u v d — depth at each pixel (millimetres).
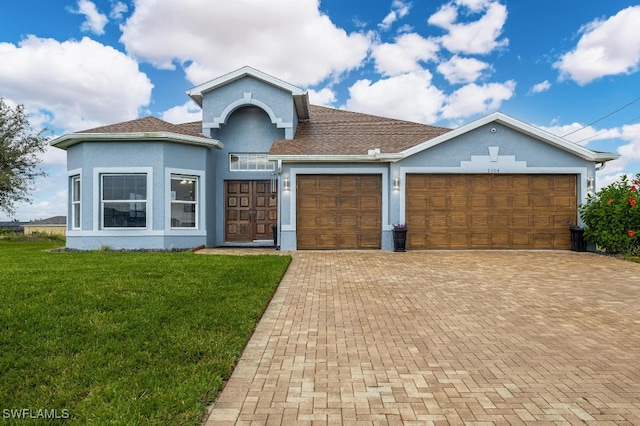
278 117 14078
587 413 2857
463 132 12125
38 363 3449
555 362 3838
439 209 12352
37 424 2535
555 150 12195
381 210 12500
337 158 12156
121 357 3611
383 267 9141
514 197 12297
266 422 2711
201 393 3010
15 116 19531
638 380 3439
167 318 4785
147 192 12023
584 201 12141
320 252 11859
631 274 8289
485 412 2867
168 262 8789
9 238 20141
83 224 12180
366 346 4254
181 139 12242
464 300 6223
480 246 12305
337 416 2801
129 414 2643
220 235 14297
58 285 6219
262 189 14492
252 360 3842
